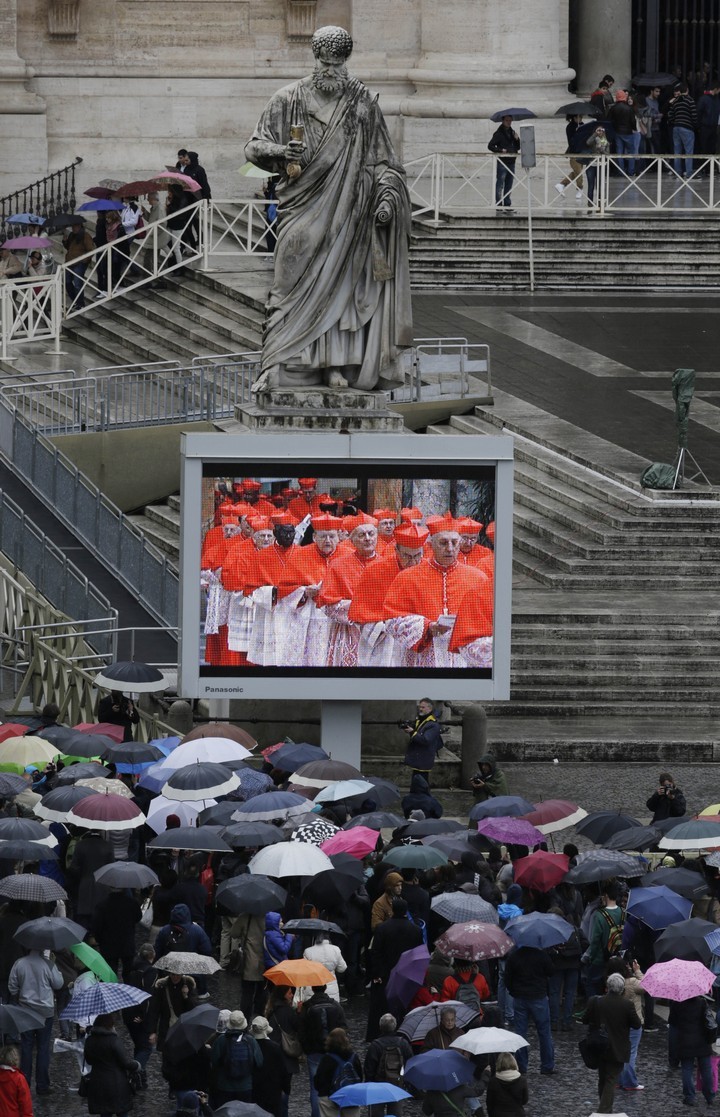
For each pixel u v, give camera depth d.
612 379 144.00
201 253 159.50
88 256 154.00
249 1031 59.75
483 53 183.38
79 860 72.56
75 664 99.06
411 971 63.44
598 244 165.62
